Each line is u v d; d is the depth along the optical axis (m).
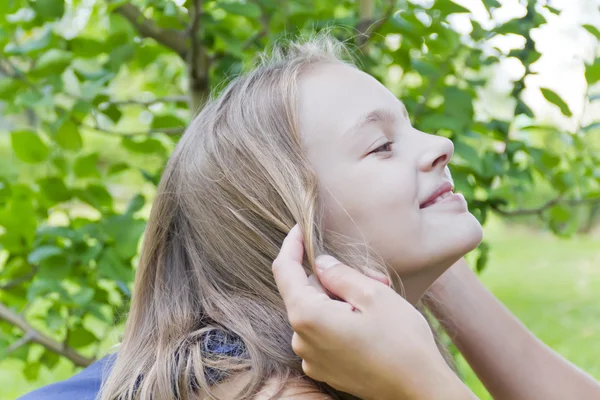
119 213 1.51
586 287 5.85
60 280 1.41
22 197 1.55
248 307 0.87
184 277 0.96
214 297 0.90
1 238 1.54
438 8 1.38
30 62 1.49
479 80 1.58
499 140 1.57
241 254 0.89
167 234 1.00
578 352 3.96
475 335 1.09
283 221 0.87
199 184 0.94
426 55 1.59
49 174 1.56
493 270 6.89
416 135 0.89
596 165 1.61
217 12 1.75
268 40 1.58
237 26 1.88
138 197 1.47
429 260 0.84
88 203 1.54
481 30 1.39
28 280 1.58
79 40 1.49
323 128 0.88
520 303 5.35
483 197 1.61
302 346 0.72
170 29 1.50
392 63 1.66
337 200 0.85
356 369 0.70
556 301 5.37
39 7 1.39
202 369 0.81
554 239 8.63
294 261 0.75
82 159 1.54
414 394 0.68
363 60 1.49
